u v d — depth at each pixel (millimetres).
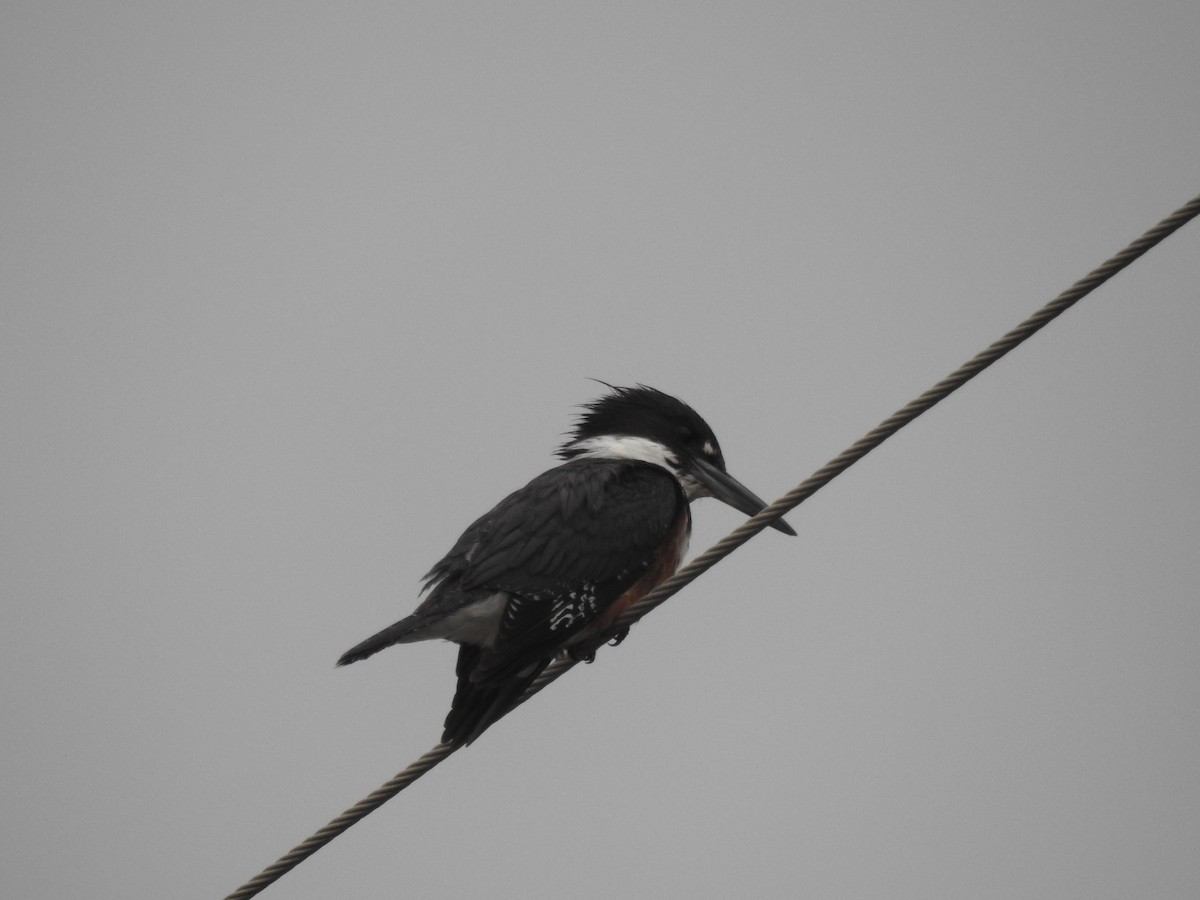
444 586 10977
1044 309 9445
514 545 11047
